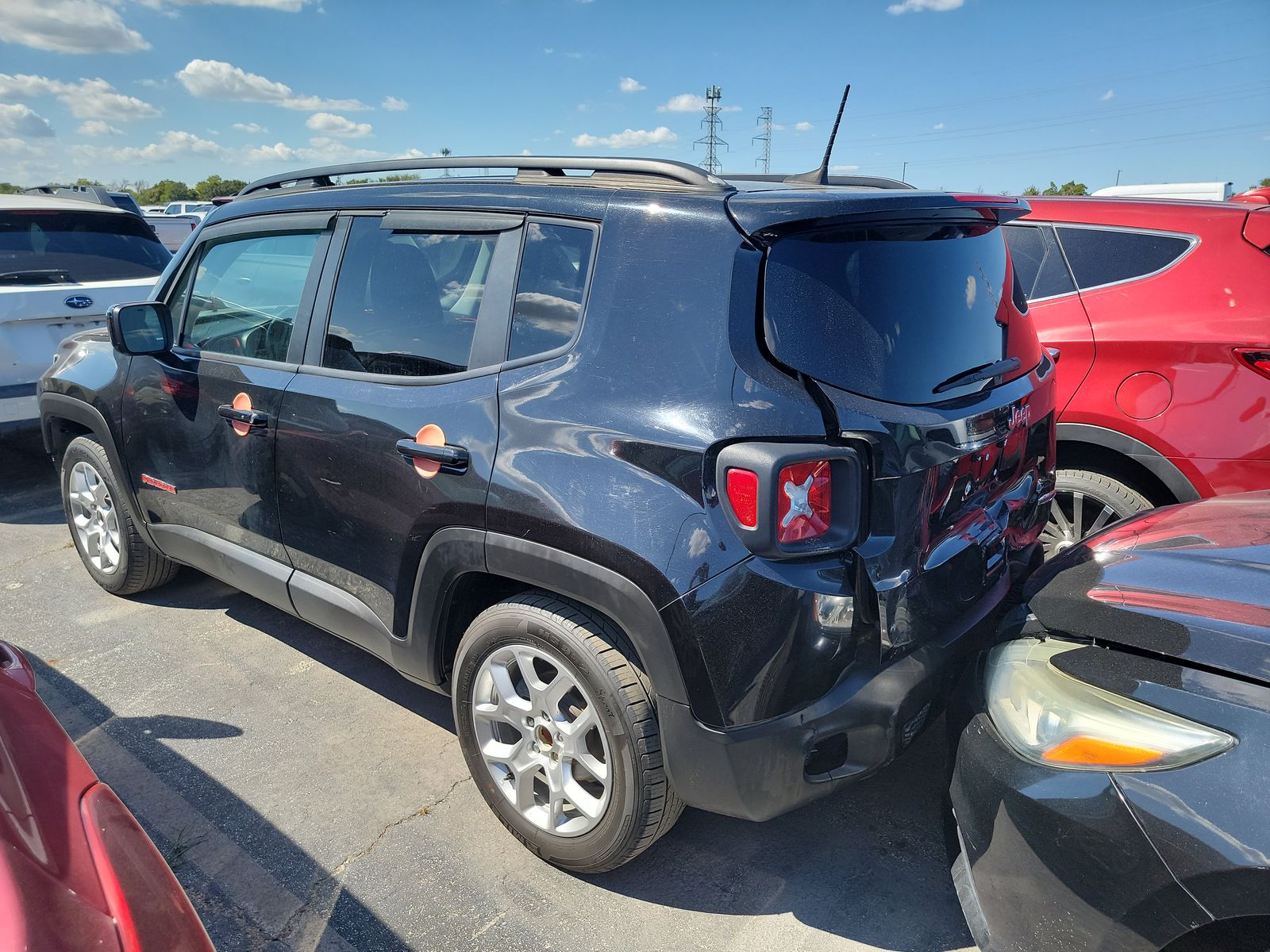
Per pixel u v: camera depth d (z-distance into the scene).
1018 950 1.68
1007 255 2.56
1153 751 1.53
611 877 2.28
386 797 2.62
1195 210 3.25
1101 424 3.30
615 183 2.15
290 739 2.92
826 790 1.95
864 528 1.85
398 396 2.38
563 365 2.06
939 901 2.18
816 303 1.85
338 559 2.64
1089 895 1.54
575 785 2.19
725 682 1.81
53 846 1.20
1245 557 1.92
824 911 2.16
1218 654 1.57
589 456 1.94
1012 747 1.79
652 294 1.95
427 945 2.07
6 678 1.63
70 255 5.79
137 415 3.38
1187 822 1.42
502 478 2.07
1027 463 2.48
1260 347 2.99
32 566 4.42
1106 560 2.10
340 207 2.72
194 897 2.23
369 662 3.44
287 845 2.42
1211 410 3.09
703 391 1.83
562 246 2.14
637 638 1.89
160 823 2.51
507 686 2.24
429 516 2.26
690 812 2.55
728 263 1.86
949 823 2.14
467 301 2.31
